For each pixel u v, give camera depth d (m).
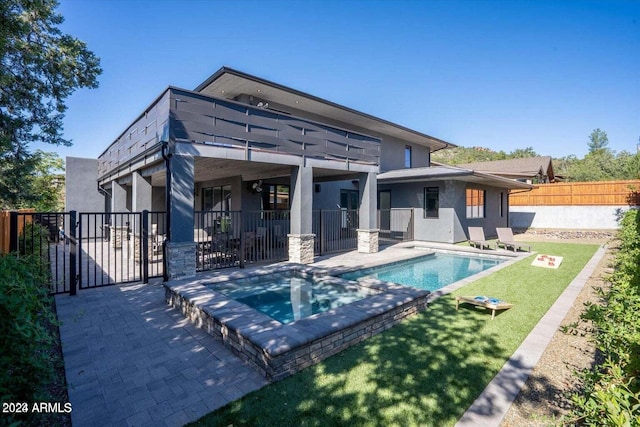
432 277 10.82
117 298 7.18
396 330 5.32
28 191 11.60
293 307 7.18
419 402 3.36
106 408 3.33
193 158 8.22
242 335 4.29
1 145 8.85
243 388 3.68
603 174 37.66
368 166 12.90
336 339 4.51
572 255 12.72
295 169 10.61
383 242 16.98
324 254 12.82
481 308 6.45
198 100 8.30
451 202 16.23
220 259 10.75
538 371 3.96
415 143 23.92
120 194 14.32
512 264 10.97
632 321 2.54
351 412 3.21
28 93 9.20
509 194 24.23
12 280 2.39
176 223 7.98
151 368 4.14
